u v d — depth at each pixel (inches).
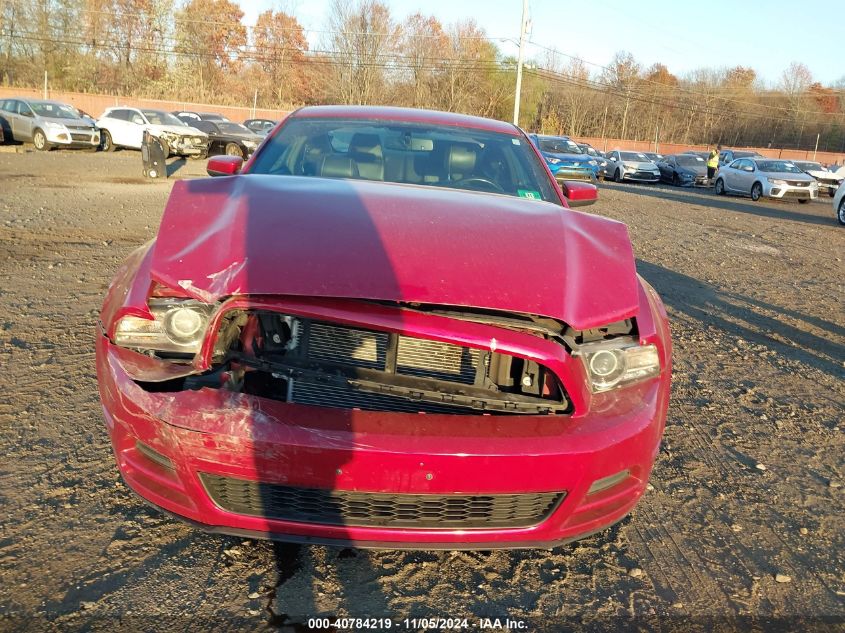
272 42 2352.4
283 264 88.4
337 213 101.6
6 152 801.6
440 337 83.7
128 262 104.5
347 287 85.4
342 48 2180.1
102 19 2194.9
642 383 95.3
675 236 455.5
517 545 87.5
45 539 97.9
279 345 88.7
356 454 79.4
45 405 139.2
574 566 101.7
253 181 114.6
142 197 470.9
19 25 2139.5
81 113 930.1
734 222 561.9
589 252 102.5
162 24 2274.9
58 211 386.9
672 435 150.4
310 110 155.4
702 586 99.1
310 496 83.9
